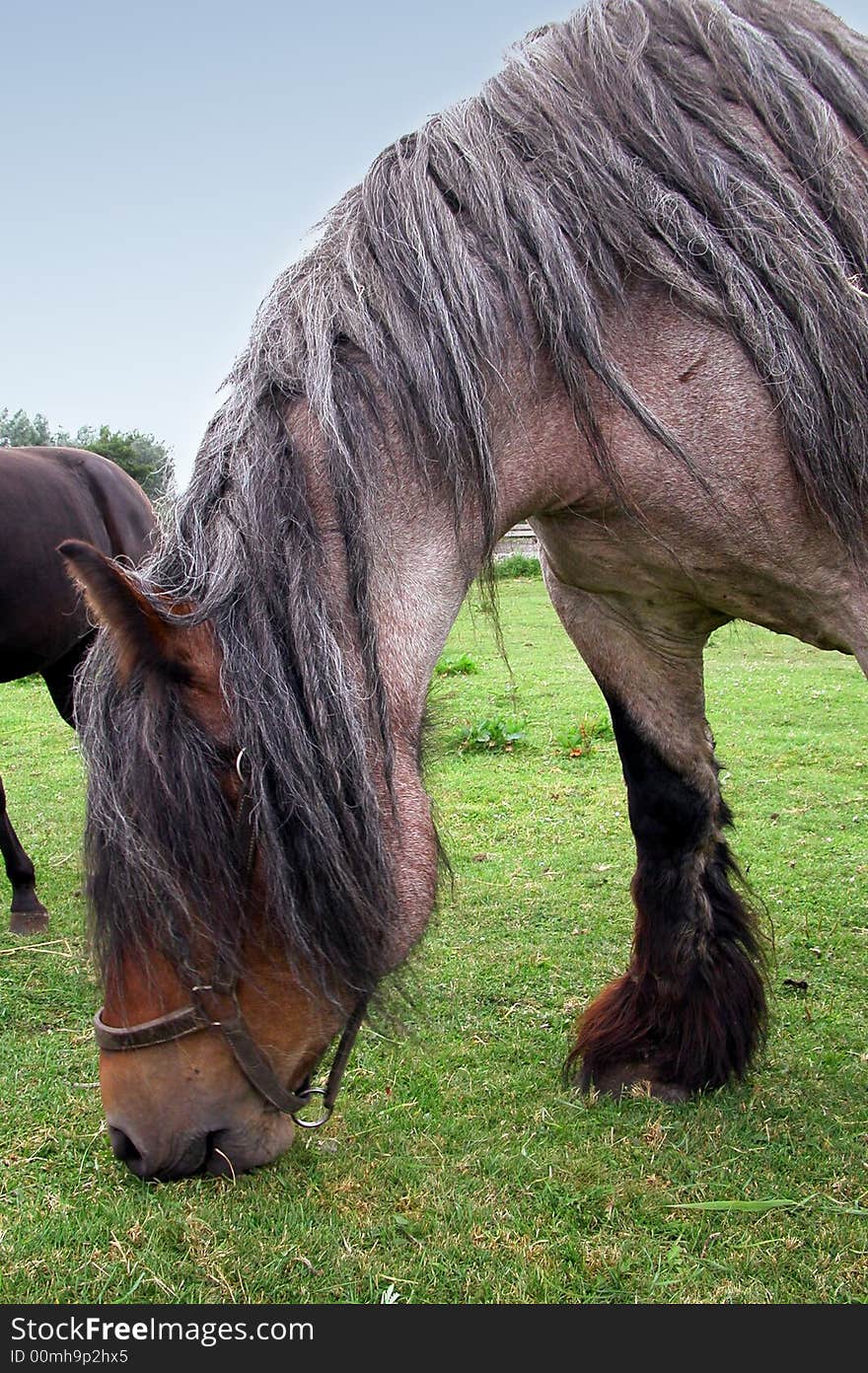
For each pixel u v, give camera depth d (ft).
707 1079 8.60
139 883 5.24
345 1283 6.40
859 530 6.66
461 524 6.24
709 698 24.18
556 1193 7.27
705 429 6.57
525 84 6.94
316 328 5.98
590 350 6.36
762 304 6.35
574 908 12.95
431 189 6.45
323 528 5.68
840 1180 7.38
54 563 12.71
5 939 12.48
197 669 5.37
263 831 5.29
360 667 5.67
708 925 8.70
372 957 5.59
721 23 7.03
